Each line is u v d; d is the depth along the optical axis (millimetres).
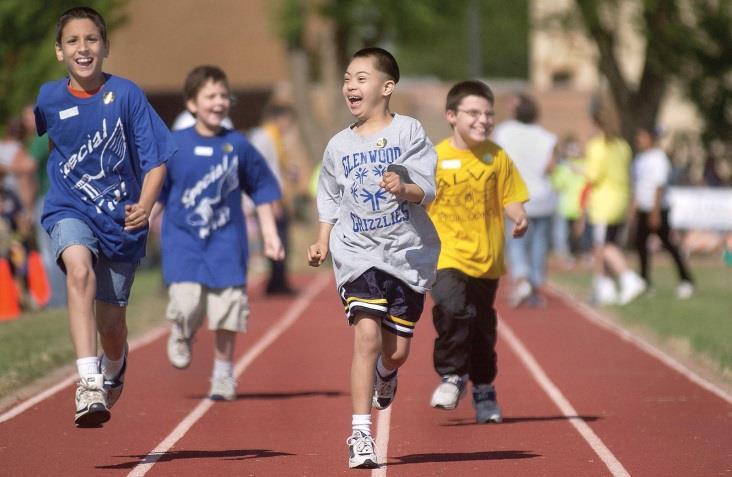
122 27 52469
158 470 18375
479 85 22219
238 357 32219
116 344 19141
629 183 44562
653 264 65062
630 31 75375
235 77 107500
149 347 33906
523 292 43562
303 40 94938
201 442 20719
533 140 43594
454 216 21969
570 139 69625
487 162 22062
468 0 96750
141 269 64625
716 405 24438
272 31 95250
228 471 18312
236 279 25203
